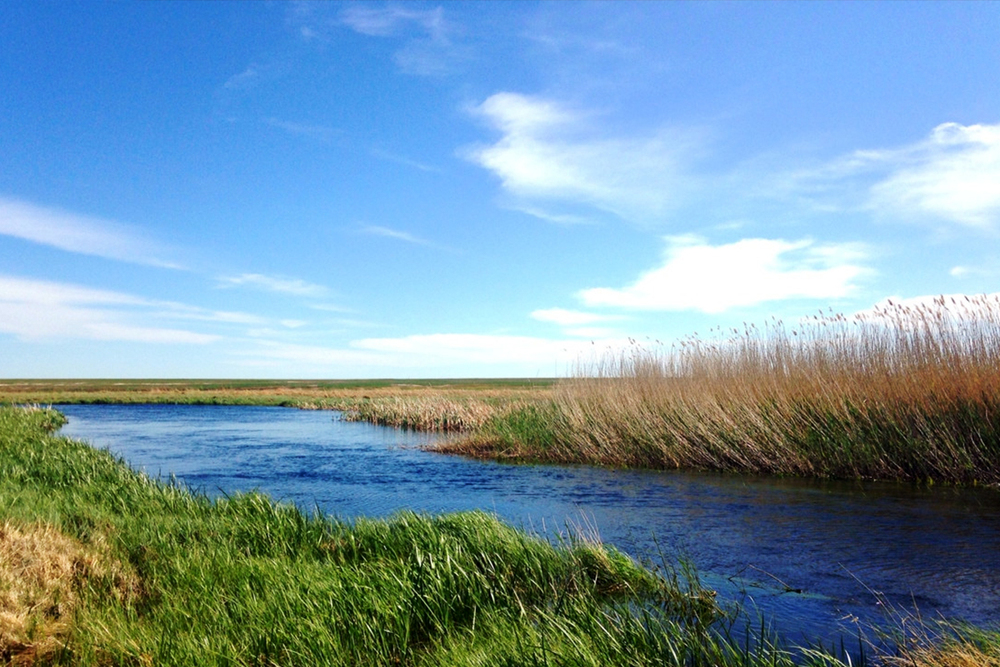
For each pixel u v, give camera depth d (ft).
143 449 67.97
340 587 18.92
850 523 30.58
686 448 52.24
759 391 51.29
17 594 17.40
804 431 47.01
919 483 40.73
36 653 15.43
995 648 15.07
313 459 58.90
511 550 22.35
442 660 15.23
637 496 38.91
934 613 19.11
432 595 18.83
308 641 15.80
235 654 15.19
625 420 57.00
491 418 75.72
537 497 38.99
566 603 18.61
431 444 72.02
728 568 23.99
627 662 14.37
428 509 35.50
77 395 196.54
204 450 67.05
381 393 225.56
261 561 22.27
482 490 41.81
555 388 70.44
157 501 31.30
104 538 23.48
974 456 40.11
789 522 31.14
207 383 443.73
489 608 18.74
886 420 43.98
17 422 75.72
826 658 15.02
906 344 46.06
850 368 48.42
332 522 28.45
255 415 131.75
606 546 24.89
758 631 17.67
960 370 42.47
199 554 22.70
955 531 28.73
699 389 55.93
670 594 20.33
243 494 32.17
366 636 16.43
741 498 37.55
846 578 22.56
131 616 17.42
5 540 20.06
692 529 30.12
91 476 36.88
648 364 63.46
